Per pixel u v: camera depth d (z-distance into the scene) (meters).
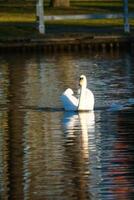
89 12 64.38
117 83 34.78
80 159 21.38
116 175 19.69
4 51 49.84
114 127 25.30
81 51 50.53
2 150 22.72
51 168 20.56
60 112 28.05
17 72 39.78
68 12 64.19
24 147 23.00
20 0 75.44
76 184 19.09
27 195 18.41
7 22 57.44
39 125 25.94
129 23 58.06
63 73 39.03
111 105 29.02
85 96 27.95
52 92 32.69
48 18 56.41
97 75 37.84
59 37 50.75
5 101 30.64
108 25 57.16
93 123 26.03
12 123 26.41
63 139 23.86
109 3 73.44
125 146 22.70
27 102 30.25
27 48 50.03
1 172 20.38
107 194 18.23
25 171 20.38
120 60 44.72
